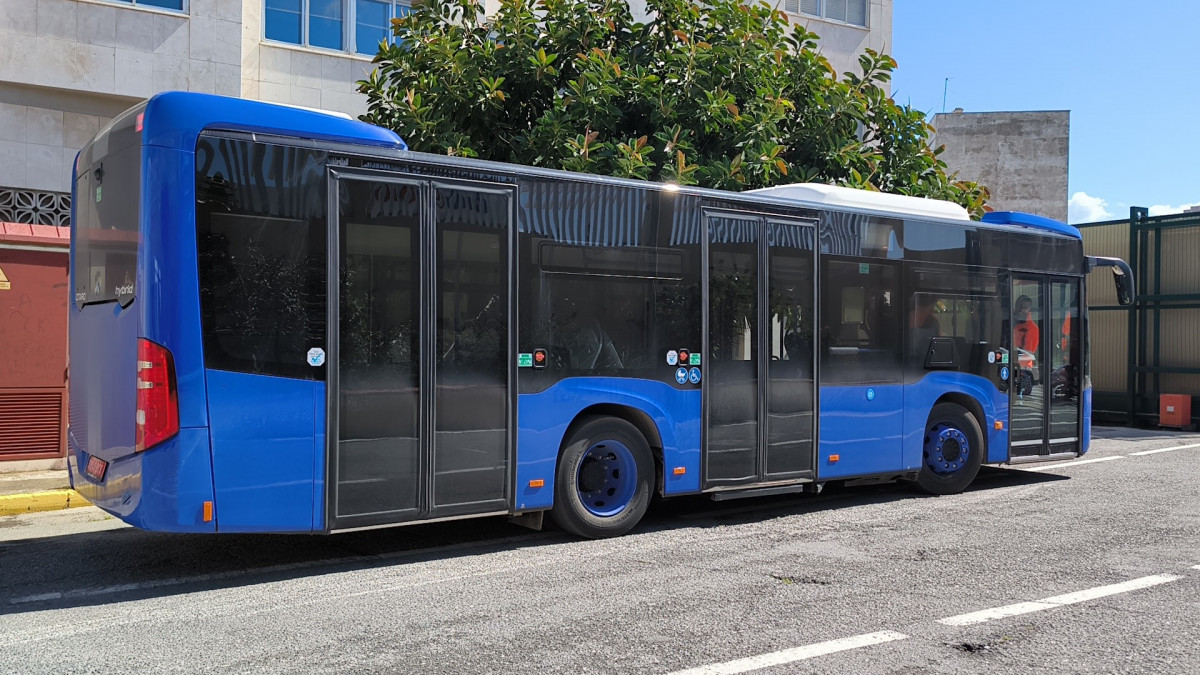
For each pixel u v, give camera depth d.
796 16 20.45
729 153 13.02
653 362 8.12
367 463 6.66
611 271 7.91
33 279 10.60
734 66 13.17
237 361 6.17
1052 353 11.43
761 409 8.78
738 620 5.41
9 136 13.20
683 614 5.55
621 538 7.97
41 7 13.12
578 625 5.32
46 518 8.92
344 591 6.18
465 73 12.57
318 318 6.48
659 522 8.77
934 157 14.75
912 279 10.04
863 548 7.48
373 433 6.69
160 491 5.95
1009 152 43.38
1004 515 8.98
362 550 7.48
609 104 12.27
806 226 9.18
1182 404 19.28
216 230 6.14
